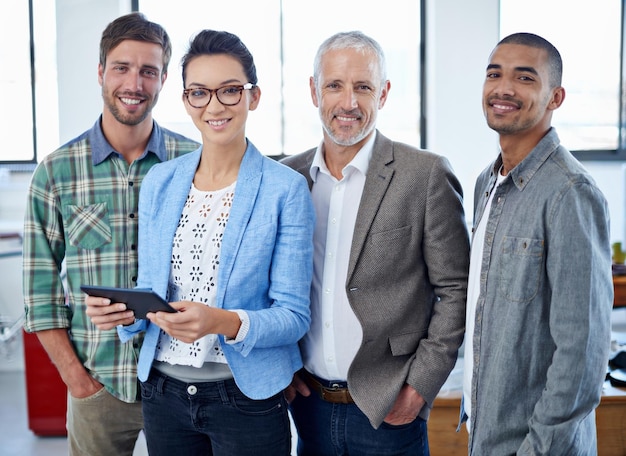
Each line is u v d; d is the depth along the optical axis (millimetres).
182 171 1802
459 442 2670
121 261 2061
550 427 1509
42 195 2062
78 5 4949
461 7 5254
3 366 5004
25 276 2055
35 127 5398
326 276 1946
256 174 1736
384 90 1999
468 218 5301
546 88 1632
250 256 1675
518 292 1574
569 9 5680
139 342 2039
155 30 2037
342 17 5582
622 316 5656
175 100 5449
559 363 1502
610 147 5879
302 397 2047
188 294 1724
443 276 1930
